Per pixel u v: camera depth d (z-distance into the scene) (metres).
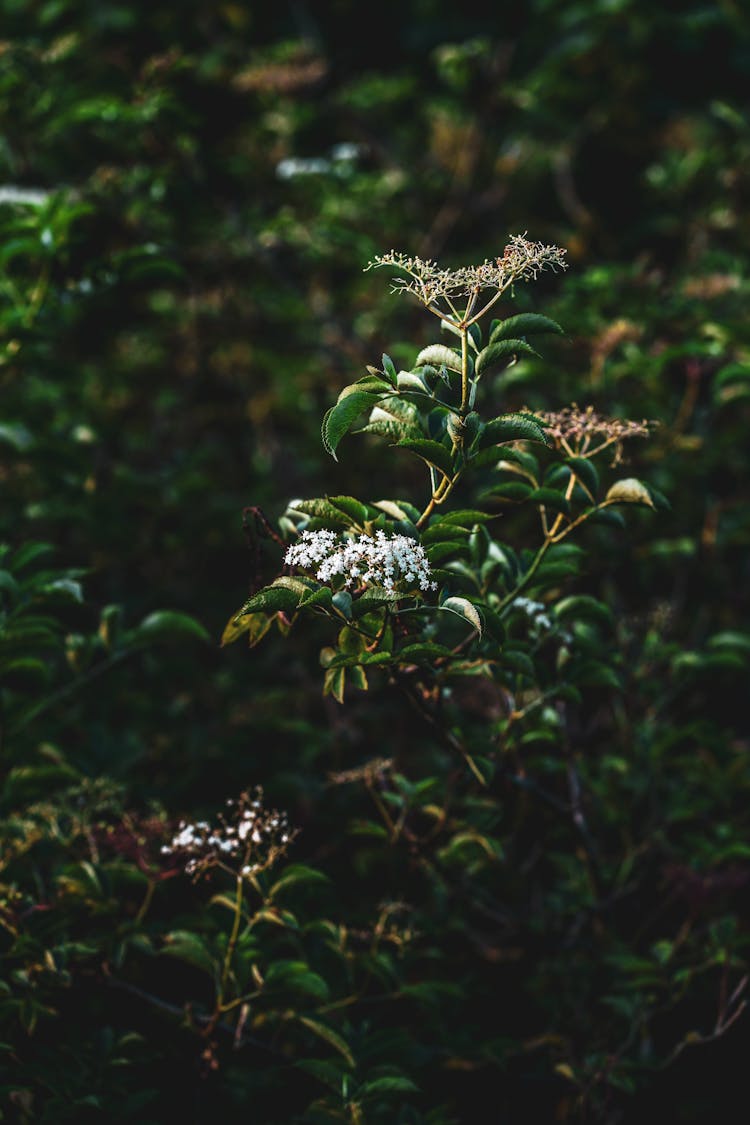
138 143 4.36
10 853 2.60
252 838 2.31
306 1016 2.37
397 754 3.39
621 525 2.12
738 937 2.86
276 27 6.75
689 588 4.05
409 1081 2.27
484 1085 2.94
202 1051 2.59
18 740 2.96
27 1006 2.38
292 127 5.47
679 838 3.45
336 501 1.88
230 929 2.68
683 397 4.10
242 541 4.31
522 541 3.63
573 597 2.39
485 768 2.31
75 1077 2.42
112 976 2.62
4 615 2.63
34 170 4.47
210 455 4.88
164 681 3.75
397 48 7.17
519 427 1.84
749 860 3.23
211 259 4.92
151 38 5.62
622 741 3.32
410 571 1.78
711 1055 3.02
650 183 5.84
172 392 5.39
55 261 3.30
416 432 1.92
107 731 3.29
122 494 3.87
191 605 4.09
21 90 4.24
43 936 2.53
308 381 5.52
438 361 1.85
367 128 6.39
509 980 3.11
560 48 6.38
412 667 2.11
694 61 6.67
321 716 3.91
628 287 4.18
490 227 6.43
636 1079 2.88
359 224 5.57
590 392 3.77
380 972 2.66
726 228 5.34
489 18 6.79
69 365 4.40
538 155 6.56
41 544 2.72
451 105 6.22
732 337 3.71
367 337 5.34
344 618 1.78
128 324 4.87
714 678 4.01
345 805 3.30
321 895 2.88
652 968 2.79
